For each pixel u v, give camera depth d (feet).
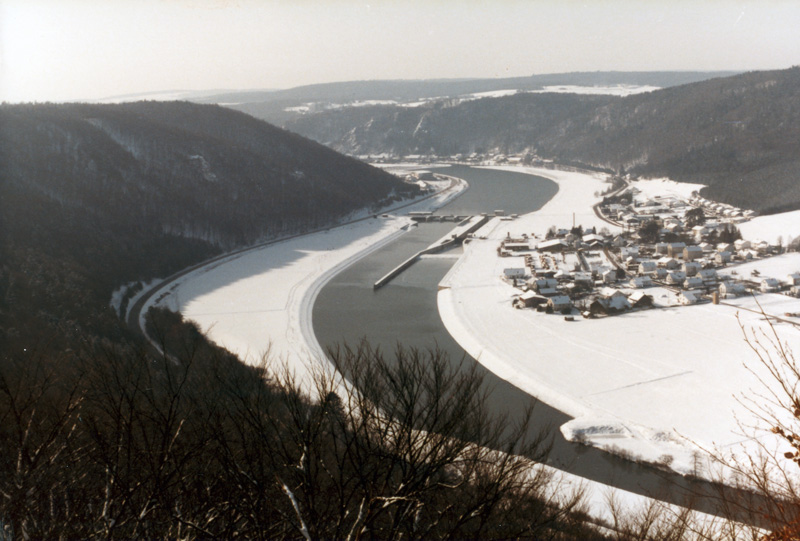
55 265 258.57
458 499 41.73
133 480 40.16
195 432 43.24
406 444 40.24
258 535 36.83
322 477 42.65
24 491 36.70
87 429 40.52
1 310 177.27
